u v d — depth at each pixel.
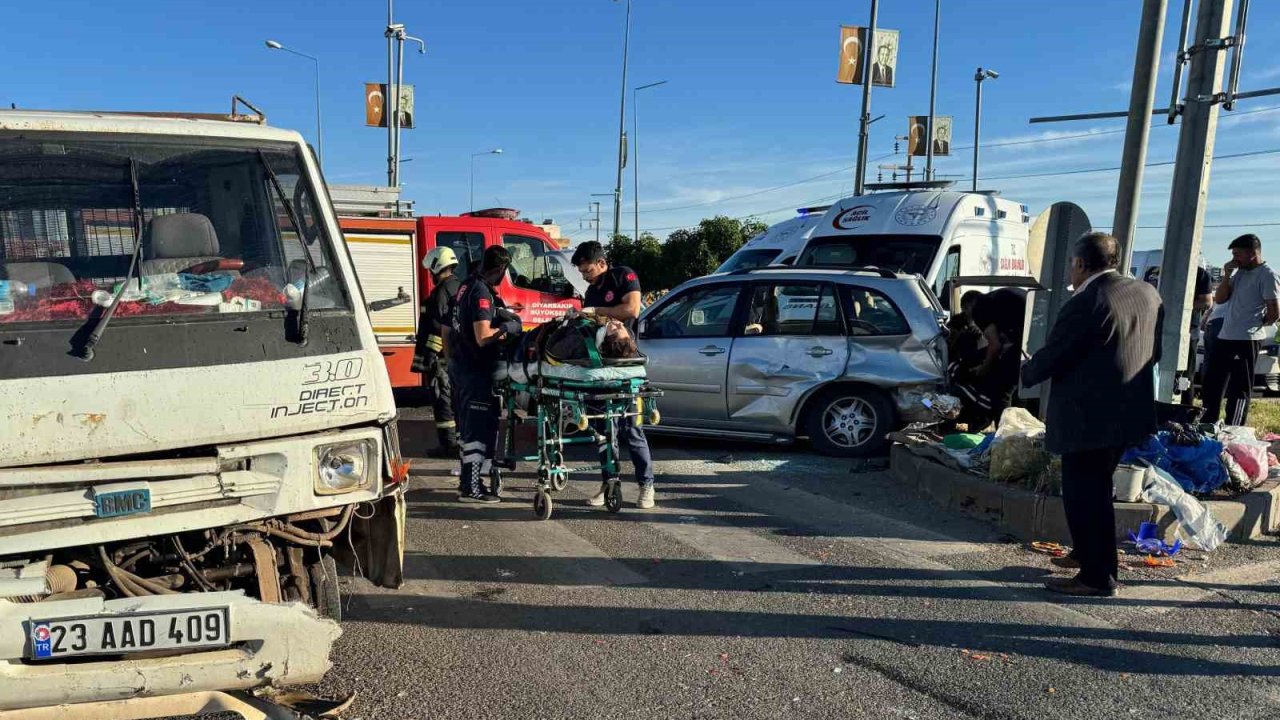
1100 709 3.77
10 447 2.96
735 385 8.51
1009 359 8.34
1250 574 5.41
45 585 2.94
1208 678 4.05
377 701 3.80
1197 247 7.83
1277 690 3.94
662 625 4.64
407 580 5.27
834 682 4.02
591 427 6.64
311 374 3.47
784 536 6.12
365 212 11.14
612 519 6.53
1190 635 4.52
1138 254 20.38
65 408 3.05
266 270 3.71
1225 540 6.00
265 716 3.07
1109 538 4.98
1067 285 7.52
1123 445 4.84
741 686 3.98
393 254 10.94
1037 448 6.41
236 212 3.80
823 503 6.93
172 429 3.19
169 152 3.73
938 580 5.29
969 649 4.36
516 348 6.86
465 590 5.12
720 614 4.78
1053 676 4.07
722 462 8.31
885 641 4.45
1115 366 4.81
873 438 8.25
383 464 3.75
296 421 3.42
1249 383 8.70
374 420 3.64
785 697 3.88
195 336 3.37
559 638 4.47
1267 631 4.57
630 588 5.16
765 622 4.68
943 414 7.88
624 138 38.06
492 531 6.24
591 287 7.38
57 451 3.02
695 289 8.98
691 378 8.70
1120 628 4.61
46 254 3.46
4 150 3.47
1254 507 6.11
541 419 6.51
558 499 7.09
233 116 4.34
